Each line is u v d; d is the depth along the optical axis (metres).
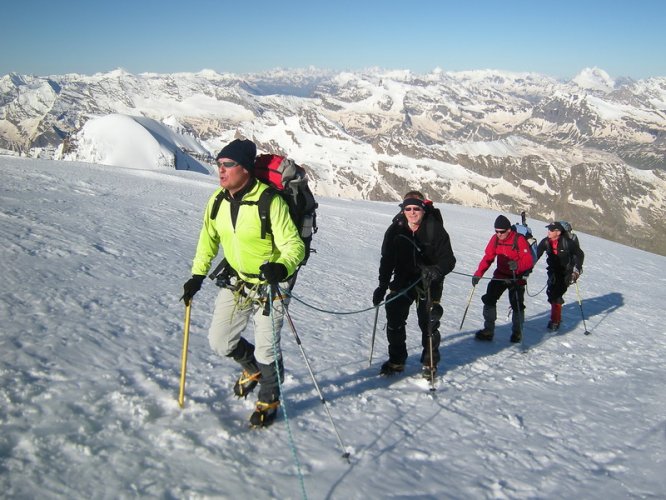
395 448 4.93
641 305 15.78
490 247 9.74
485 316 9.77
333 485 4.14
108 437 4.19
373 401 5.94
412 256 6.66
